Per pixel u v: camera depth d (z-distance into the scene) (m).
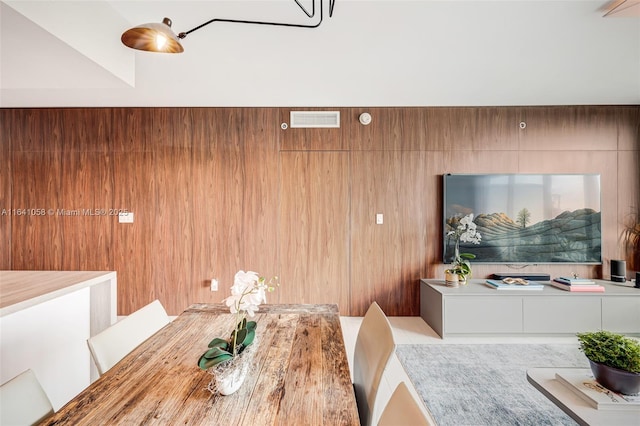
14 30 1.39
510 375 2.25
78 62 1.70
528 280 3.23
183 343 1.26
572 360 2.46
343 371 1.04
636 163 3.37
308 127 3.41
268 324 1.48
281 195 3.42
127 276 3.41
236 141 3.41
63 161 3.40
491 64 2.41
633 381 1.33
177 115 3.41
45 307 1.64
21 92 2.98
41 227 3.41
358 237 3.43
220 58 2.29
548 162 3.38
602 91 2.99
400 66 2.44
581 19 1.84
